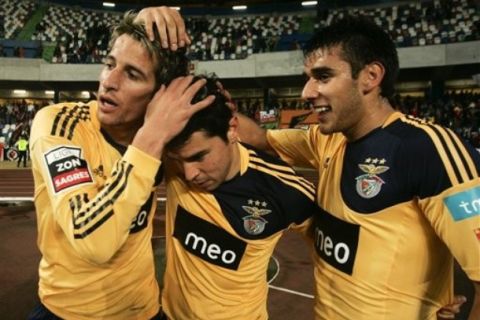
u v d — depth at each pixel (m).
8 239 6.47
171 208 1.75
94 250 1.30
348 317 1.61
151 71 1.47
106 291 1.75
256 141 2.15
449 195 1.35
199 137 1.43
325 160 1.71
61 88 25.28
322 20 25.88
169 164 1.70
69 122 1.58
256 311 1.79
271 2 27.81
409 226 1.48
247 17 27.81
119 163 1.38
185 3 28.78
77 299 1.74
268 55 22.41
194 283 1.73
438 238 1.52
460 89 23.25
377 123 1.52
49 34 25.88
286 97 25.86
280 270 5.19
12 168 17.09
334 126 1.51
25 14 26.38
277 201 1.68
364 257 1.54
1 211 8.64
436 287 1.59
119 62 1.47
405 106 21.39
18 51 23.70
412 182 1.42
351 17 1.50
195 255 1.71
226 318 1.74
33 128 1.59
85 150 1.58
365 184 1.51
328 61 1.45
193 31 27.03
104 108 1.51
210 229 1.67
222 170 1.54
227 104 1.54
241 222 1.66
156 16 1.52
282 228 1.73
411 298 1.54
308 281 4.82
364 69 1.45
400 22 23.47
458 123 19.23
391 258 1.50
